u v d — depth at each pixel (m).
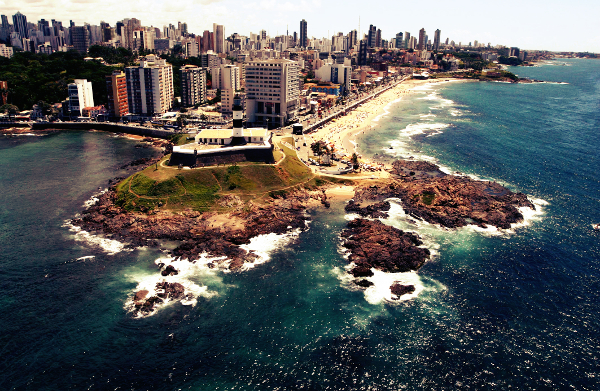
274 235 153.50
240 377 91.62
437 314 111.88
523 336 104.12
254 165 196.50
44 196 186.00
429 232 156.00
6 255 136.62
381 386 90.06
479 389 89.44
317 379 91.44
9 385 88.12
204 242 146.88
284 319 109.31
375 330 105.94
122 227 156.12
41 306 112.25
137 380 90.31
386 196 189.12
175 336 102.94
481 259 137.75
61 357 95.62
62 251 140.25
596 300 117.50
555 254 140.38
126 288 120.88
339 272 130.75
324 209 177.25
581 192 191.12
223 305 114.44
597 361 96.56
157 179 180.88
